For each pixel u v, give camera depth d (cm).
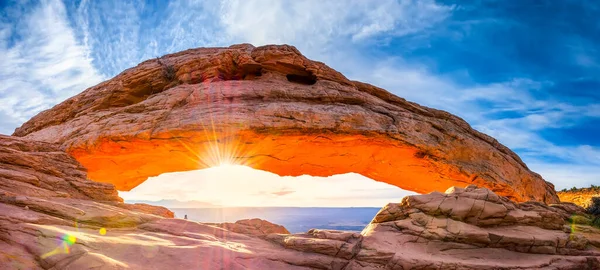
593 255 1277
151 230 1305
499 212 1344
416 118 2569
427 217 1329
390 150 2509
